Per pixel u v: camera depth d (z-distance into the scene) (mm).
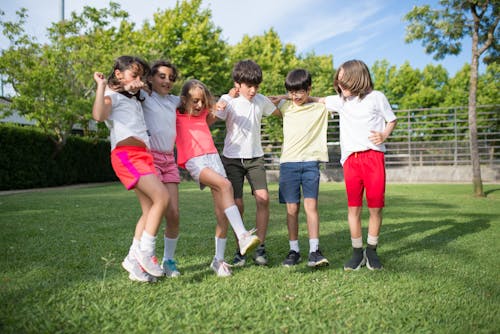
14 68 12938
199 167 2750
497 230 4543
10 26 12938
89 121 17031
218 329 1743
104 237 3756
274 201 7664
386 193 9914
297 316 1885
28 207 6207
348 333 1708
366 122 2924
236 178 3195
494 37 9930
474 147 9625
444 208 6766
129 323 1787
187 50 19609
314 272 2740
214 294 2188
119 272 2613
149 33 20203
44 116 13195
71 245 3391
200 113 2947
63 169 14727
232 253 3305
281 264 3014
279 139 17938
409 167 15984
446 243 3797
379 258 3189
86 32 15141
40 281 2357
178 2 20422
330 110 3209
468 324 1828
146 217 2598
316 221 3008
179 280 2479
